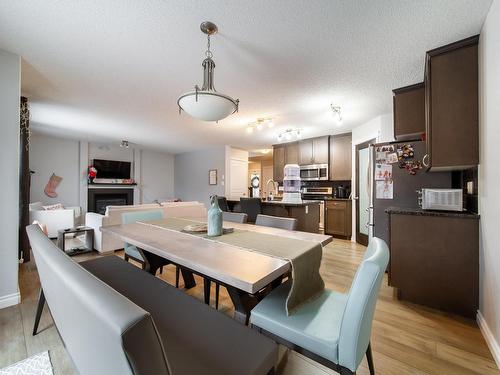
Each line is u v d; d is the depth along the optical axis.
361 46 1.86
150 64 2.16
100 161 6.08
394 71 2.24
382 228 2.71
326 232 4.88
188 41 1.81
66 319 0.77
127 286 1.40
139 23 1.62
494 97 1.45
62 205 5.28
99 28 1.67
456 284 1.91
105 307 0.50
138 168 6.91
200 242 1.46
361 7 1.46
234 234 1.68
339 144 4.87
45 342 1.54
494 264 1.50
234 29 1.67
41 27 1.65
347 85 2.54
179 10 1.50
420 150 2.50
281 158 5.87
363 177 4.08
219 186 6.48
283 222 1.99
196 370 0.76
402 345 1.56
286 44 1.84
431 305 2.02
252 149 6.88
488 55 1.53
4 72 1.94
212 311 1.13
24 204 2.98
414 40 1.78
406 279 2.13
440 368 1.36
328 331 1.01
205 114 1.55
